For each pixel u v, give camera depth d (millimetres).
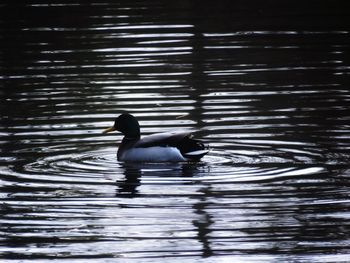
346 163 13984
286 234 11359
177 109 17266
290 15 26031
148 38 23312
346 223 11656
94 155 14812
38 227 11734
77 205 12445
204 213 12047
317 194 12664
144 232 11516
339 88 18531
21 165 14211
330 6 27266
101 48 22359
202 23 25031
